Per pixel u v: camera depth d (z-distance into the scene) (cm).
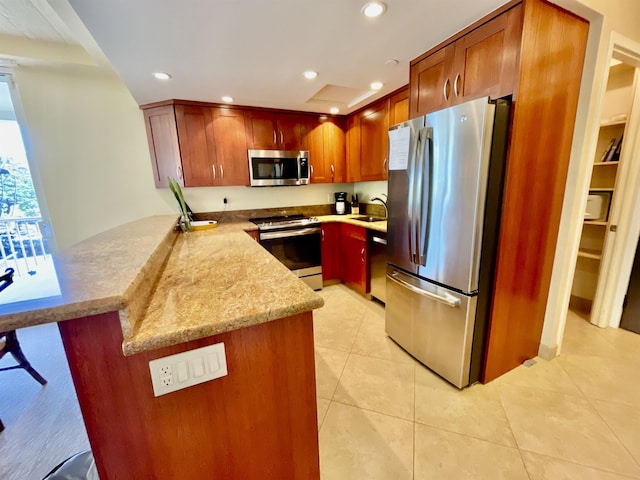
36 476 132
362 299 315
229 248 173
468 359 169
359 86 246
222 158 293
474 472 125
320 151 339
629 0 164
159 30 149
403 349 218
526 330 187
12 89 245
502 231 156
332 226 346
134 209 295
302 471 102
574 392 167
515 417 152
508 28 139
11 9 184
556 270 186
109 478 79
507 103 142
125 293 69
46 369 207
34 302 63
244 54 180
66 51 237
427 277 182
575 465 126
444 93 177
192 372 79
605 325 234
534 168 158
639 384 172
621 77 232
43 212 267
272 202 364
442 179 162
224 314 81
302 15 141
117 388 74
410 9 140
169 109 270
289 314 86
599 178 253
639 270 218
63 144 265
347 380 185
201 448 85
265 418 92
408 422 152
